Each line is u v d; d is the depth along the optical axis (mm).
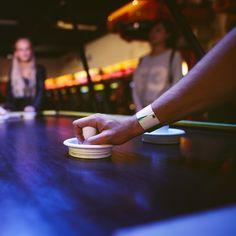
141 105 1939
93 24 3520
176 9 1071
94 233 239
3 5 2635
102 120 552
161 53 1859
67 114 1868
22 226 257
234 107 1075
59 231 245
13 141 792
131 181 394
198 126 951
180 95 480
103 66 6645
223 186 362
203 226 245
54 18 2746
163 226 242
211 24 2781
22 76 2268
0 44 4957
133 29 2516
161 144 684
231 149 611
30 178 421
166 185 372
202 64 455
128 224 253
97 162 514
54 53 8508
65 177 421
